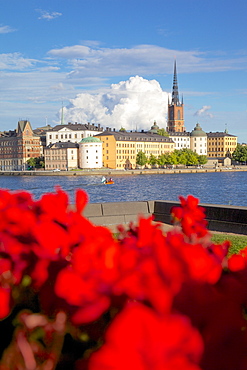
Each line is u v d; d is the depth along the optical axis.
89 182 136.50
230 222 15.34
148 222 2.24
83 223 2.21
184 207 3.02
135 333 1.23
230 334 1.39
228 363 1.34
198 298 1.50
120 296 1.59
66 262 2.04
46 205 2.28
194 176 174.25
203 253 1.70
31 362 1.73
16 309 2.00
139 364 1.21
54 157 193.38
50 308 1.88
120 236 2.62
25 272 2.07
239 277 1.93
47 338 1.76
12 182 145.88
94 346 1.74
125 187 111.69
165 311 1.43
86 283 1.61
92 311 1.57
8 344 1.95
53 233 2.06
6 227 2.17
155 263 1.57
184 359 1.25
